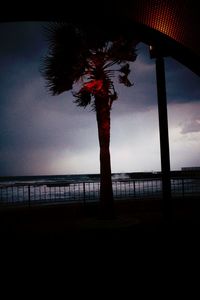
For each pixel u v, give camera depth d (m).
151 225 8.69
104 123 9.74
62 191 35.56
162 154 6.72
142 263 5.46
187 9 5.41
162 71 6.61
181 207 11.53
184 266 5.18
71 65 9.02
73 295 4.10
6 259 5.92
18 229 8.66
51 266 5.45
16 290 4.36
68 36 8.89
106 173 9.70
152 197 12.50
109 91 9.83
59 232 8.19
